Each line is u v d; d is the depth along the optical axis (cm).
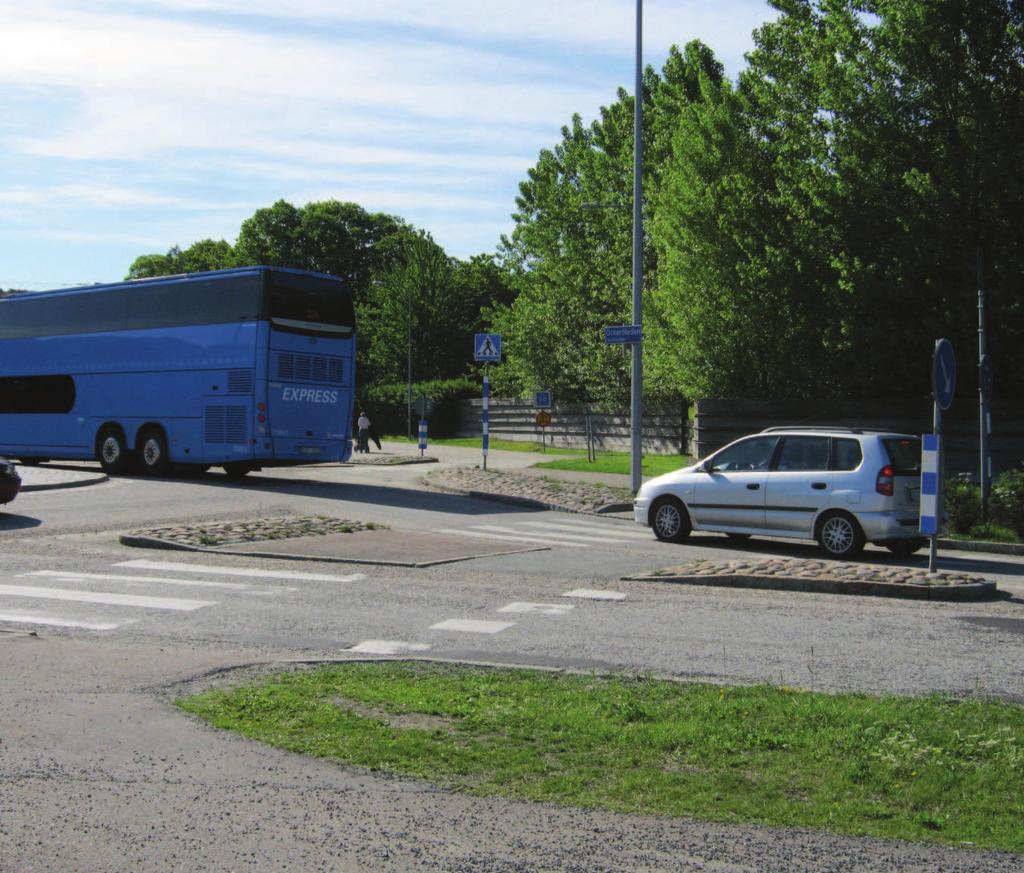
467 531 1909
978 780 557
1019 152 2514
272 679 803
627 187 4753
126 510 2064
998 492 1880
